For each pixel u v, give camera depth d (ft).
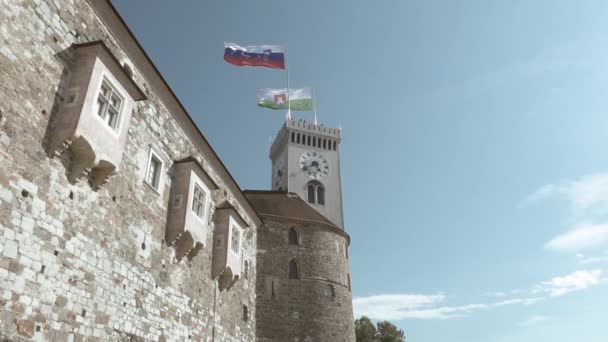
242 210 115.24
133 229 61.26
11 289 39.70
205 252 86.07
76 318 47.60
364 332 237.86
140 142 65.98
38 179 44.52
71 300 47.16
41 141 45.55
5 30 42.55
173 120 78.28
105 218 54.95
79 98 49.26
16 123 42.55
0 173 40.06
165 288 68.18
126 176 61.05
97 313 51.16
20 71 43.78
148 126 68.95
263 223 134.31
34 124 44.83
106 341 52.19
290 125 233.55
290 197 159.02
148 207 66.28
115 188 57.98
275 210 143.54
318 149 233.55
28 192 43.01
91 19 56.44
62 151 47.60
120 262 57.06
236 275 95.14
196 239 75.25
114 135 54.34
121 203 59.00
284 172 227.61
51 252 45.06
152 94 71.26
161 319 65.77
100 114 53.36
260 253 130.00
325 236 143.43
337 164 232.94
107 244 54.75
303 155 229.04
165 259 69.41
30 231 42.65
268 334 119.34
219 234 92.73
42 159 45.37
